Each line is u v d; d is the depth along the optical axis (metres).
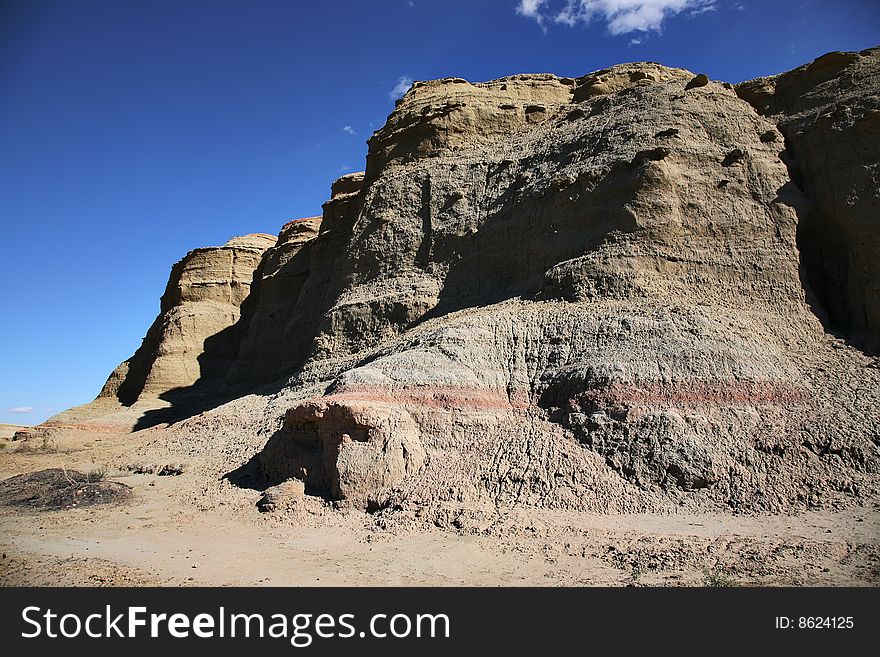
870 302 21.00
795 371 18.64
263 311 44.47
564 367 18.95
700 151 24.73
